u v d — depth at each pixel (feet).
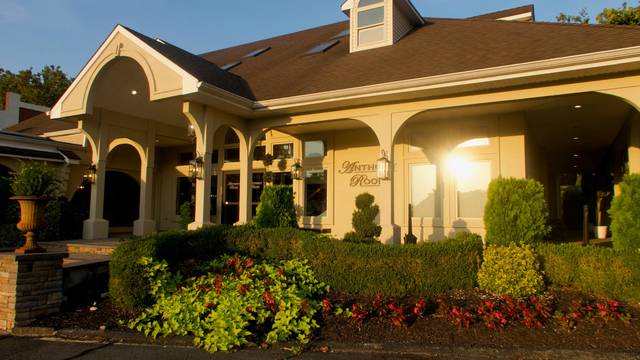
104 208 50.88
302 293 19.70
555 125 37.60
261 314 17.60
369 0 39.52
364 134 40.16
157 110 41.06
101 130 40.16
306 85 34.06
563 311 18.16
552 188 69.31
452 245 21.42
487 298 19.99
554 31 28.81
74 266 23.63
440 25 40.47
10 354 16.06
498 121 33.60
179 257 23.49
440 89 27.22
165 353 15.92
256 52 55.11
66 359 15.46
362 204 28.81
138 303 19.89
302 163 43.39
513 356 14.99
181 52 34.94
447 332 16.81
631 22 55.21
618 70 23.07
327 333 17.15
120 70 33.14
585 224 29.60
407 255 21.18
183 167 53.98
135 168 54.13
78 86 34.22
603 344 15.40
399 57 33.99
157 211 55.36
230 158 49.26
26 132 58.29
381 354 15.53
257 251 24.34
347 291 21.67
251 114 34.45
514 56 26.40
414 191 37.24
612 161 48.91
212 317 17.37
